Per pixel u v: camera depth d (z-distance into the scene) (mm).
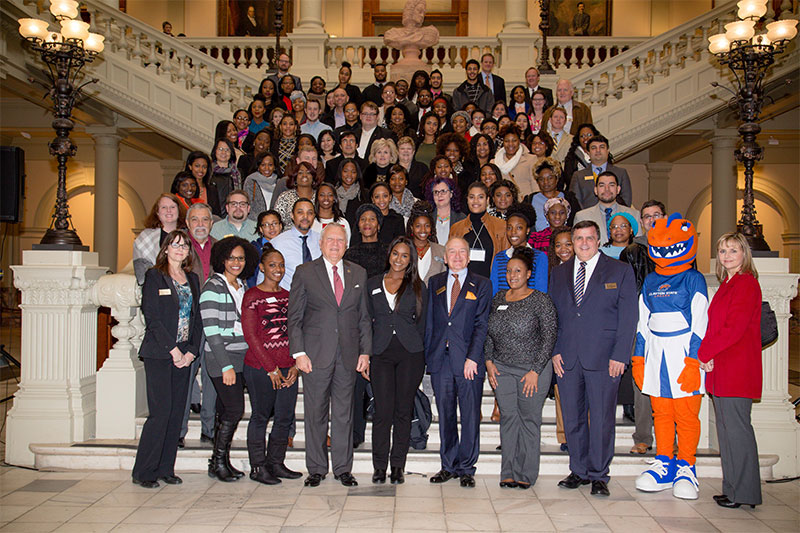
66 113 5496
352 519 3969
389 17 17922
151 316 4500
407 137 6941
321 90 9844
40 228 16859
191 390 5070
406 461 4941
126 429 5293
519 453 4652
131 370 5324
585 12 17500
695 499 4402
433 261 5172
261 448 4637
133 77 10211
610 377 4473
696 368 4426
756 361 4242
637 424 5039
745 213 5348
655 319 4543
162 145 14805
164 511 4094
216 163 6965
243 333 4512
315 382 4551
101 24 10117
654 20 17359
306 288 4586
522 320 4480
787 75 9383
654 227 4559
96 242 12312
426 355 4703
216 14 17812
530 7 17281
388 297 4648
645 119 9805
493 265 5219
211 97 10664
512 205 5691
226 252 4586
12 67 9234
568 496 4438
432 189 6059
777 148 16328
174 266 4617
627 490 4586
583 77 10195
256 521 3928
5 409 6730
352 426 4688
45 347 5242
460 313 4570
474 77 9305
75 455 5016
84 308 5371
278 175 7129
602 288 4477
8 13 8477
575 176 6859
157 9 17875
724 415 4281
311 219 5340
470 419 4590
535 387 4469
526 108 9008
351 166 6352
